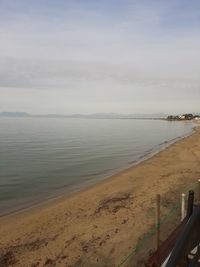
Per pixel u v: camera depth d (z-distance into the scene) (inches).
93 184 922.7
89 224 538.0
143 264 385.7
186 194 700.0
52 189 879.1
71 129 4389.8
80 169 1188.5
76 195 776.9
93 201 695.1
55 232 513.0
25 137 2706.7
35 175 1068.5
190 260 209.0
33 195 814.5
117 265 391.5
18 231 532.1
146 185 825.5
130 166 1238.9
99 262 402.9
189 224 230.1
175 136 3036.4
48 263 407.8
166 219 527.5
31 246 463.2
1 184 935.0
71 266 397.1
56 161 1375.5
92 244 454.9
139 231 489.7
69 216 594.9
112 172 1127.6
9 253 443.2
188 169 1055.0
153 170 1067.3
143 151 1758.1
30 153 1635.1
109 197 720.3
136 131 4018.2
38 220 584.7
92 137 2797.7
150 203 638.5
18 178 1021.8
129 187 817.5
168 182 844.0
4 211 673.0
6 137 2694.4
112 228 511.5
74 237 484.7
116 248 436.8
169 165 1160.8
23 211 665.0
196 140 2220.7
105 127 5315.0
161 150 1748.3
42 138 2603.3
